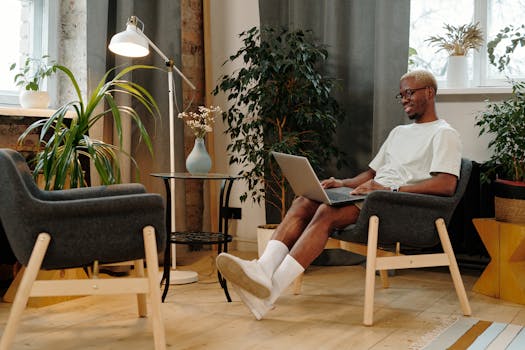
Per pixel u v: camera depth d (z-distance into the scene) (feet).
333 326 7.75
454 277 8.32
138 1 11.61
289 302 9.02
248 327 7.68
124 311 8.37
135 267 7.94
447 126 8.79
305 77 11.05
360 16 11.81
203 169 9.87
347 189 9.50
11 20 10.73
